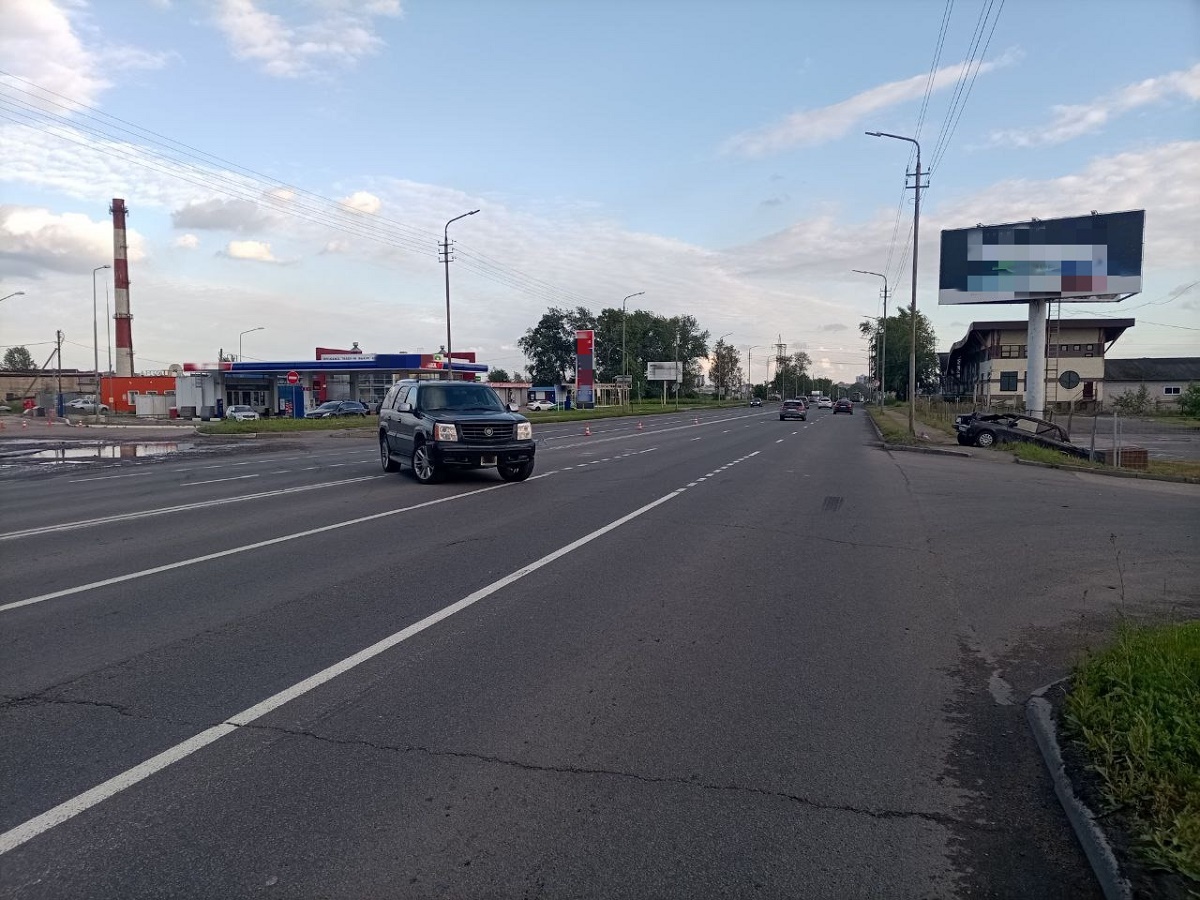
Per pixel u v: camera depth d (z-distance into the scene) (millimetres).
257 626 6672
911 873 3398
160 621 6805
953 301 37031
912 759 4422
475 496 15000
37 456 27188
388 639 6352
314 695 5219
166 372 92500
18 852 3477
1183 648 5090
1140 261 35125
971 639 6512
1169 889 3088
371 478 18375
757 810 3887
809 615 7176
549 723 4836
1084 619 7055
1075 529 11812
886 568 9117
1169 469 22031
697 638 6488
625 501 14406
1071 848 3578
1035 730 4680
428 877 3334
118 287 78250
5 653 5996
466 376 73750
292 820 3750
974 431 30359
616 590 7977
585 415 70875
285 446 32344
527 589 7969
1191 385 56969
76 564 9039
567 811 3854
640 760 4383
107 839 3582
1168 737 3996
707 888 3285
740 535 11094
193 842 3562
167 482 18266
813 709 5090
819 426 51531
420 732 4688
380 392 71000
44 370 117250
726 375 186750
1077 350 67875
